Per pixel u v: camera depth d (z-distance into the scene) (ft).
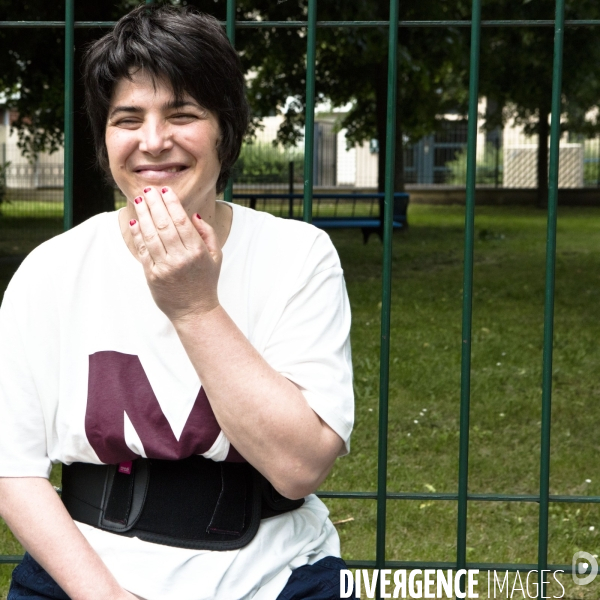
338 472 13.66
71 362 5.10
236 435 4.74
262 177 68.74
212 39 5.04
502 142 75.36
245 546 5.06
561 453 14.62
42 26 7.20
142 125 5.04
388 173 7.30
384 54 31.58
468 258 7.36
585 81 37.50
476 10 7.16
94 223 5.29
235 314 5.11
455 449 14.75
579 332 22.71
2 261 32.78
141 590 4.89
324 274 5.23
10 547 11.09
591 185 73.72
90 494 5.17
